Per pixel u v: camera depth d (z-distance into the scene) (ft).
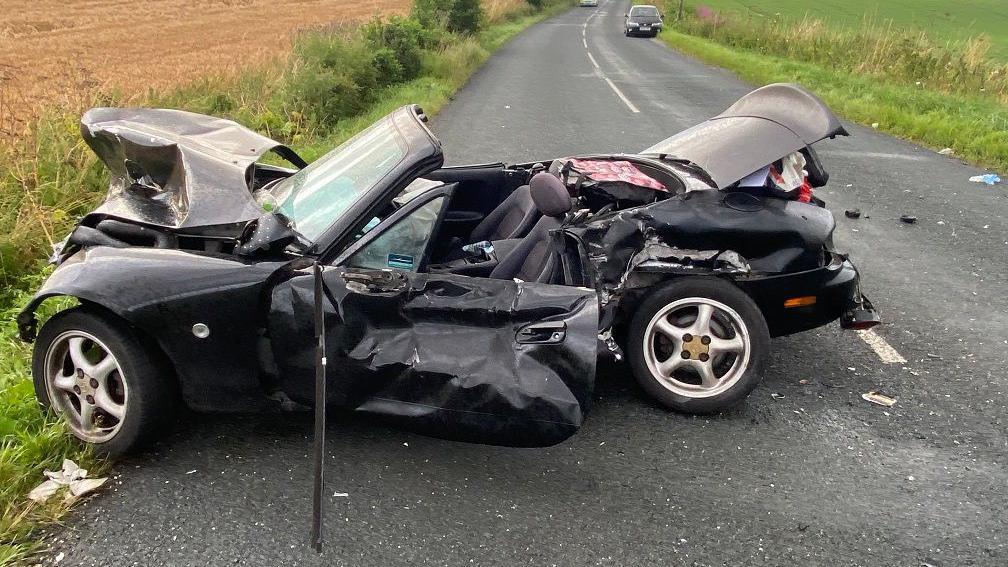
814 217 13.41
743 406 13.61
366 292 10.91
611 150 34.99
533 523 10.39
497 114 44.88
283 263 10.95
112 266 10.85
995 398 13.99
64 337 11.12
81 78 35.58
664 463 11.87
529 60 83.56
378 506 10.61
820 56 73.92
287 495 10.75
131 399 10.91
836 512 10.80
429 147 11.72
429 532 10.12
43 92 31.73
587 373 10.75
